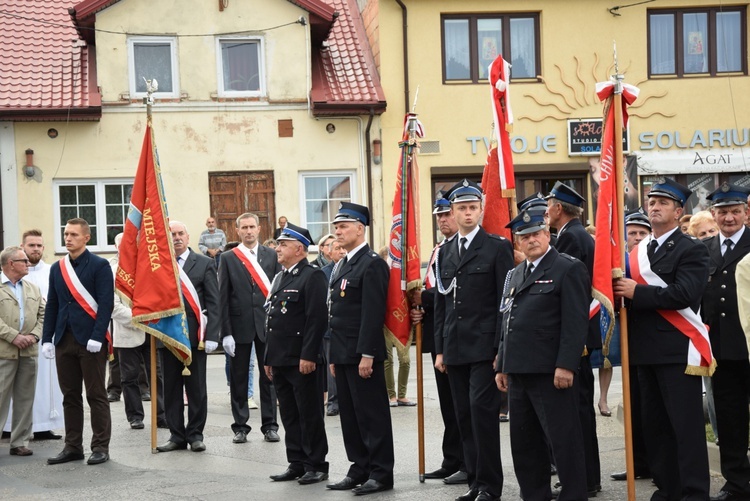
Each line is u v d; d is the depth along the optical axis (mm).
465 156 22234
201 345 10352
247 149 21828
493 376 7484
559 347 6789
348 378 8320
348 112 21844
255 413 12820
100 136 21359
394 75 22188
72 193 21359
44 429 11164
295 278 8906
